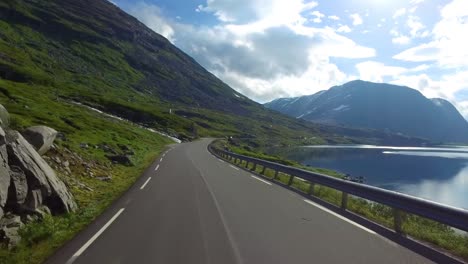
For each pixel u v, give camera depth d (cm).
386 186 4675
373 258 716
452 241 874
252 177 2295
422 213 837
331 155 10994
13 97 5716
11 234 816
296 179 2358
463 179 5650
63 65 18350
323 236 880
